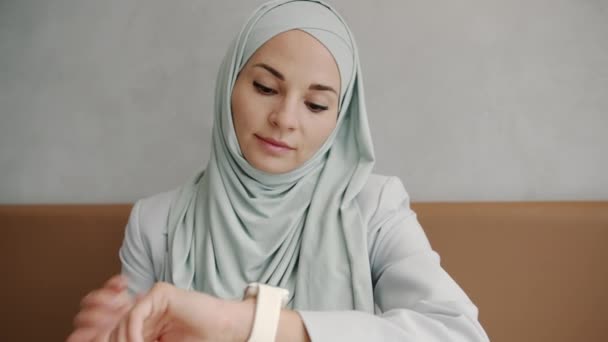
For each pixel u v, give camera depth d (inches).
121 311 21.5
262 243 37.6
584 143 56.5
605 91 55.9
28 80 62.6
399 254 35.6
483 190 57.9
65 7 61.7
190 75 60.6
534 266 52.2
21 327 57.9
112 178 62.2
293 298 36.4
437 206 55.0
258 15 36.0
